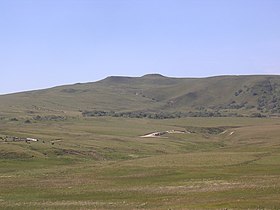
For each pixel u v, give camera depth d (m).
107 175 96.50
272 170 92.62
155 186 78.12
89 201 65.00
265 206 50.59
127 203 61.19
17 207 60.75
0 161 117.31
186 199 61.44
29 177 94.69
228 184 73.69
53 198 69.25
